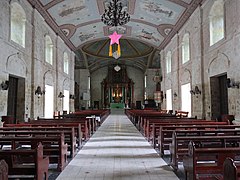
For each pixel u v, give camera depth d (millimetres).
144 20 18000
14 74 10977
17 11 11805
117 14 12211
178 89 17609
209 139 5152
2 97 9836
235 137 5129
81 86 32906
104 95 37344
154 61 32531
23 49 11945
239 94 9375
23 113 12156
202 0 12688
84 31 19859
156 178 4926
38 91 13500
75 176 5086
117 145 8727
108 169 5594
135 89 37781
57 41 17672
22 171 3842
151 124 9438
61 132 5875
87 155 7070
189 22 15016
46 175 4426
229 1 10109
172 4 14219
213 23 12180
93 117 12797
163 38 20000
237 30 9422
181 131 5980
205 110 12922
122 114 30578
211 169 3912
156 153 7340
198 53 13516
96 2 15297
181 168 5633
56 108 17547
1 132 5945
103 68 38188
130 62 35781
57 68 17750
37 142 5633
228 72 10289
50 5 13781
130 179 4871
